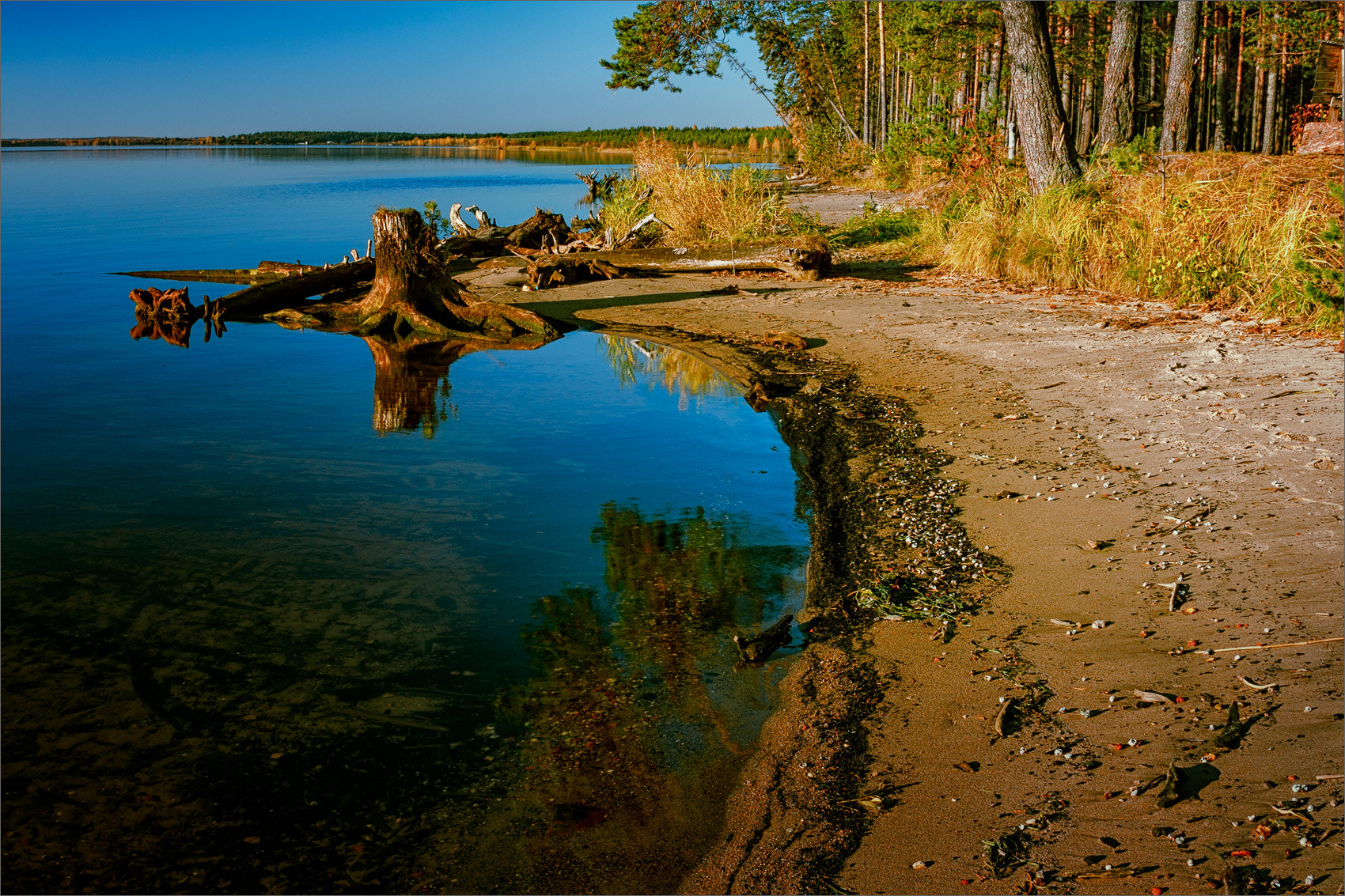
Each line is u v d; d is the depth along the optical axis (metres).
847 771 3.02
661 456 6.44
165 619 4.15
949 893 2.44
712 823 2.82
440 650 3.90
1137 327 8.73
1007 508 5.06
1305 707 3.10
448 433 7.09
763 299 11.62
